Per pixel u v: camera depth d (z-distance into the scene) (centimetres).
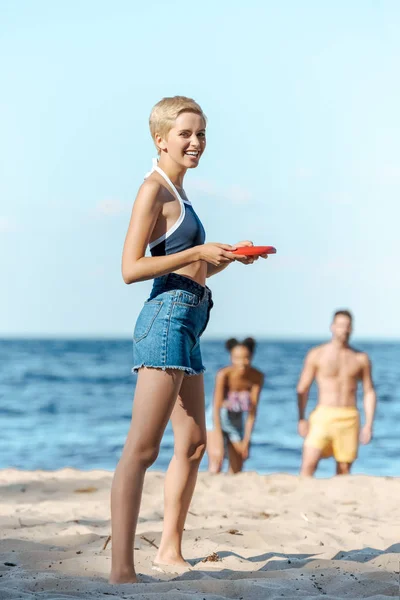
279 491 1695
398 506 1493
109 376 11075
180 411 962
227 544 1119
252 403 2481
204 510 1429
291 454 4322
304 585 898
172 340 891
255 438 4972
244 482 1802
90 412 6569
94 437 4906
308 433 2284
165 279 908
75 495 1614
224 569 979
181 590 856
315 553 1080
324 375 2275
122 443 4594
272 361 15912
